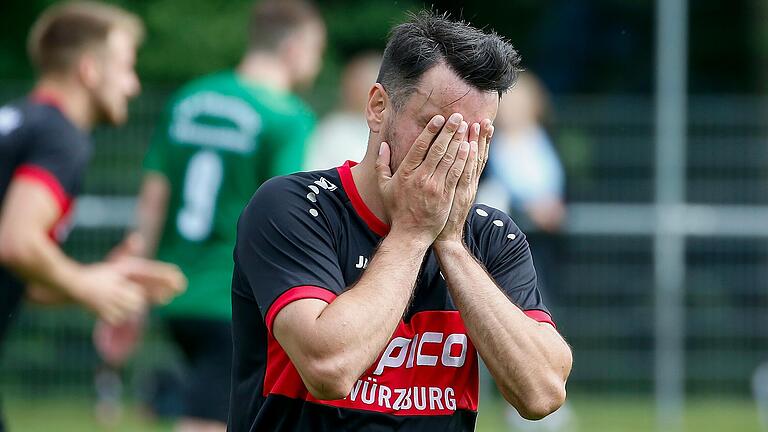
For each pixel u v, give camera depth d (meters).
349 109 30.09
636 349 38.78
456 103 11.94
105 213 37.72
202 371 22.03
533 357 12.13
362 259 12.27
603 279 38.69
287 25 22.92
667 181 38.56
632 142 39.09
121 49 19.88
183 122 22.62
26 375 37.56
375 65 30.23
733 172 39.19
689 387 39.00
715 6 59.72
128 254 20.12
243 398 12.62
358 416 12.02
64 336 37.59
